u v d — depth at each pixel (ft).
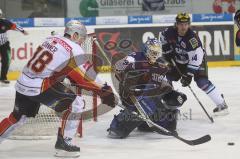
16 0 77.05
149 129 37.52
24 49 70.23
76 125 30.89
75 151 30.96
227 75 67.97
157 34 74.84
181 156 30.99
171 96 35.88
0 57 67.15
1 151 32.71
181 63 41.63
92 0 79.61
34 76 29.60
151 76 35.65
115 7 80.43
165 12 81.61
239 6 82.74
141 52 35.96
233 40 77.00
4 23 42.91
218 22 76.59
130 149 32.94
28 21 73.00
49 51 29.71
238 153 31.53
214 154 31.35
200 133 37.35
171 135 33.45
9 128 30.78
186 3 81.87
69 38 30.60
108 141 35.19
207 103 49.80
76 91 31.94
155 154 31.58
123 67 35.37
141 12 81.15
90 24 73.97
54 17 78.74
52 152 32.40
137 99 35.63
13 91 59.67
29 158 31.07
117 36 73.26
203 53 40.86
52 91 30.07
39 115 36.78
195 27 76.23
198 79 43.27
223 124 40.42
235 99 51.57
